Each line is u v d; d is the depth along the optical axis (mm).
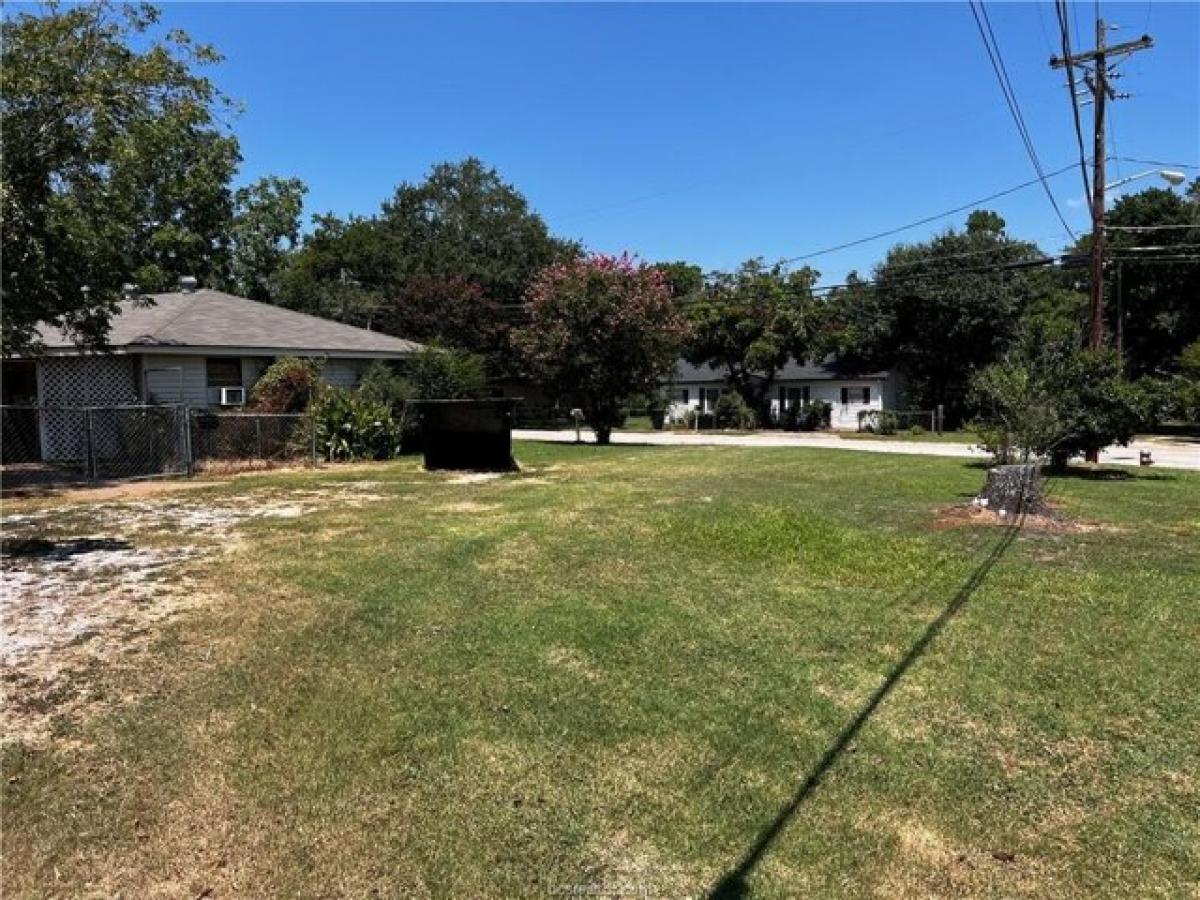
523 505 10227
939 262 39906
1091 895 2920
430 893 2887
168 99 11992
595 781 3600
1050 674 4793
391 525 8812
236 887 2906
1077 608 6035
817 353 43500
